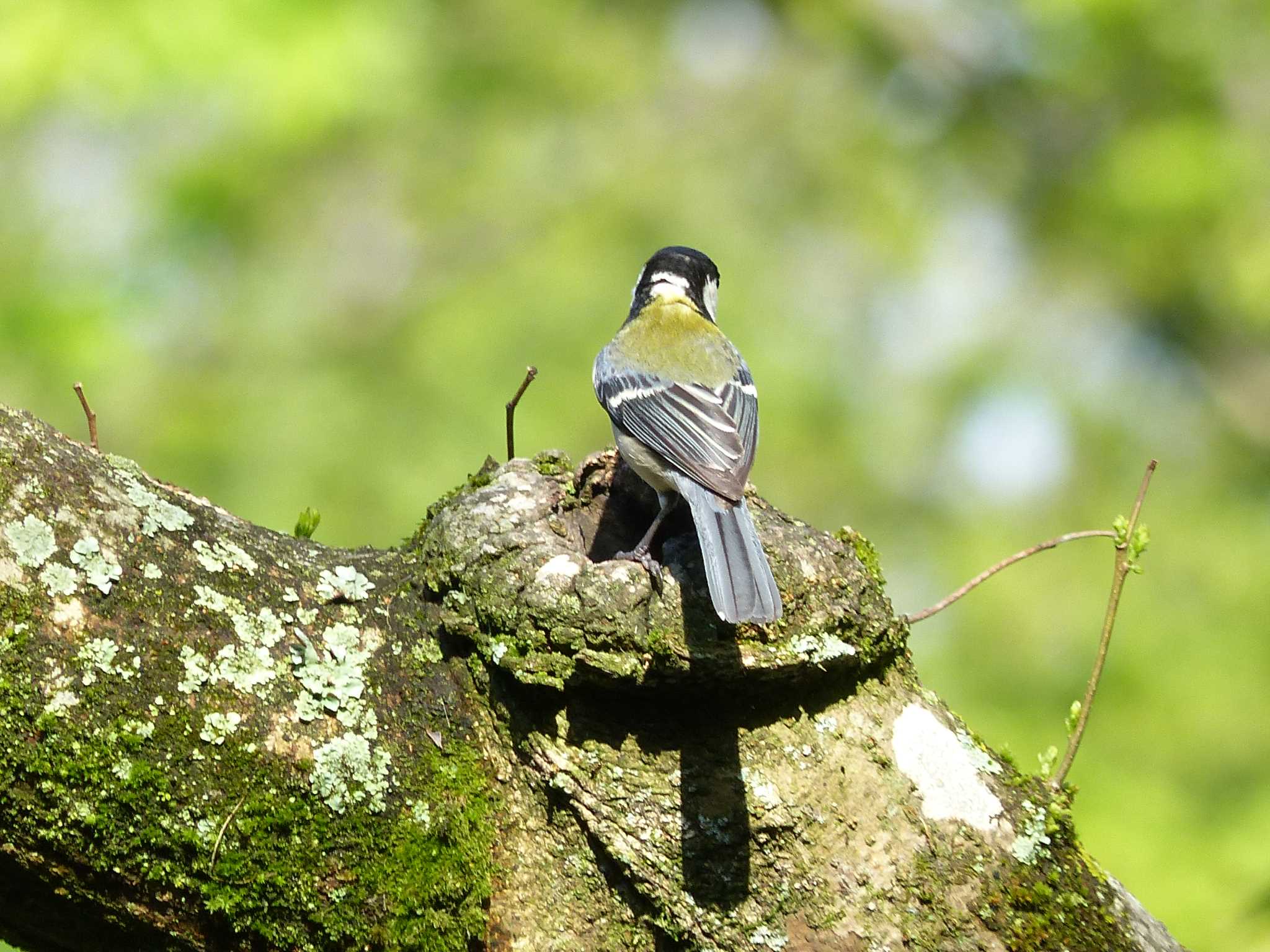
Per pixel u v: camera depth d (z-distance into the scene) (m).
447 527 4.56
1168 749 13.62
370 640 4.41
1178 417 16.72
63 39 13.13
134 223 14.58
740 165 17.12
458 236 16.50
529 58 16.72
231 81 13.55
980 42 17.39
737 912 4.32
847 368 16.20
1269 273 15.59
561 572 4.36
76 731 3.92
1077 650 14.35
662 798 4.33
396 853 4.21
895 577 15.62
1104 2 15.45
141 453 14.25
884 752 4.50
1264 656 14.34
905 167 17.28
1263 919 11.57
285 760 4.13
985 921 4.38
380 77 14.48
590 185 16.77
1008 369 16.41
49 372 13.88
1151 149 15.82
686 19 17.83
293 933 4.14
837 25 17.59
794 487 15.88
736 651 4.32
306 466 14.32
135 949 4.16
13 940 4.20
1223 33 15.84
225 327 15.11
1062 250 16.94
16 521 4.05
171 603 4.16
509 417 5.30
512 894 4.32
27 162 14.72
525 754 4.36
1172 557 15.18
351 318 15.90
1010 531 15.39
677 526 5.92
